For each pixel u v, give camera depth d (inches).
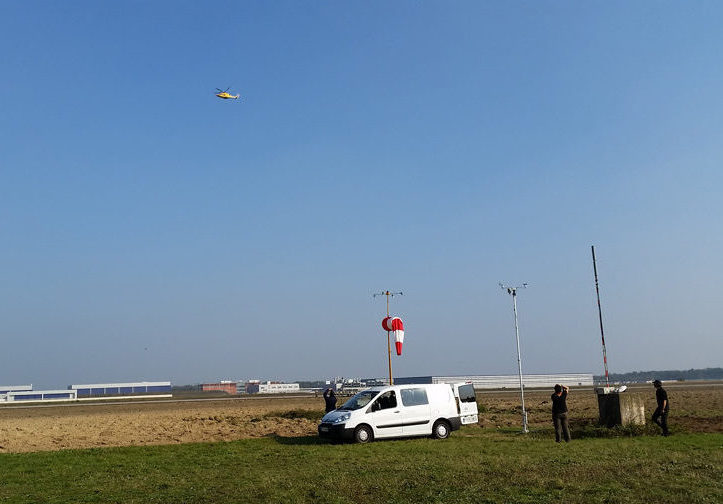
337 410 993.5
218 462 759.1
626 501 471.2
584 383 4697.3
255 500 516.7
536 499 487.2
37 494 573.6
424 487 549.0
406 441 941.2
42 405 3100.4
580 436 944.9
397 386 989.8
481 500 492.7
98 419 1750.7
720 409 1481.3
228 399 3503.9
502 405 1908.2
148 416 1844.2
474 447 837.8
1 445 1028.5
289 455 807.1
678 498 478.3
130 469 717.9
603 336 1103.6
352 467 675.4
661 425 925.8
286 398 3331.7
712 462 642.2
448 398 1008.2
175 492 566.6
